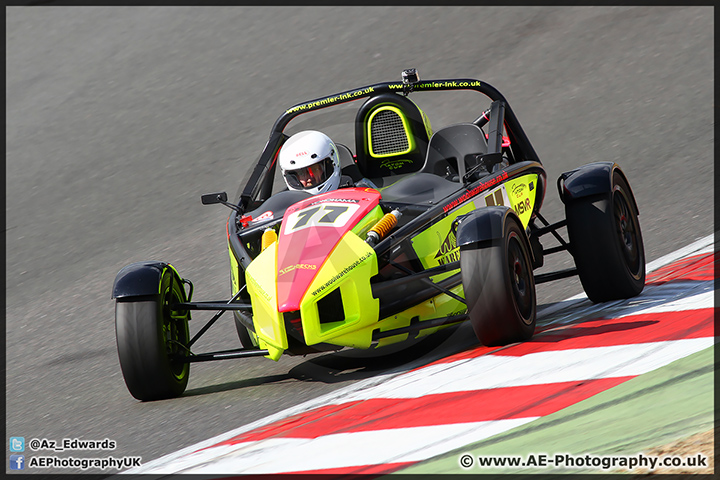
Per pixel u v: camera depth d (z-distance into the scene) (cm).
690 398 1223
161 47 6209
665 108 3881
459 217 1728
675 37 4694
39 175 4625
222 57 5872
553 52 4925
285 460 1286
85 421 1775
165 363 1761
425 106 4609
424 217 1836
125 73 5894
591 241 1928
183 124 4950
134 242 3575
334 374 1814
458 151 2208
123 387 1998
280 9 6506
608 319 1805
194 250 3322
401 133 2247
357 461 1224
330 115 4584
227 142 4584
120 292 1752
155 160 4519
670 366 1375
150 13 6869
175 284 1877
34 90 5881
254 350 1767
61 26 6875
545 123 4103
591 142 3766
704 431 1100
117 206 4031
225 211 3684
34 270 3484
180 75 5703
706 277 2002
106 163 4612
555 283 2344
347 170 2253
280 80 5353
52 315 2916
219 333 2367
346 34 5856
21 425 1858
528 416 1284
